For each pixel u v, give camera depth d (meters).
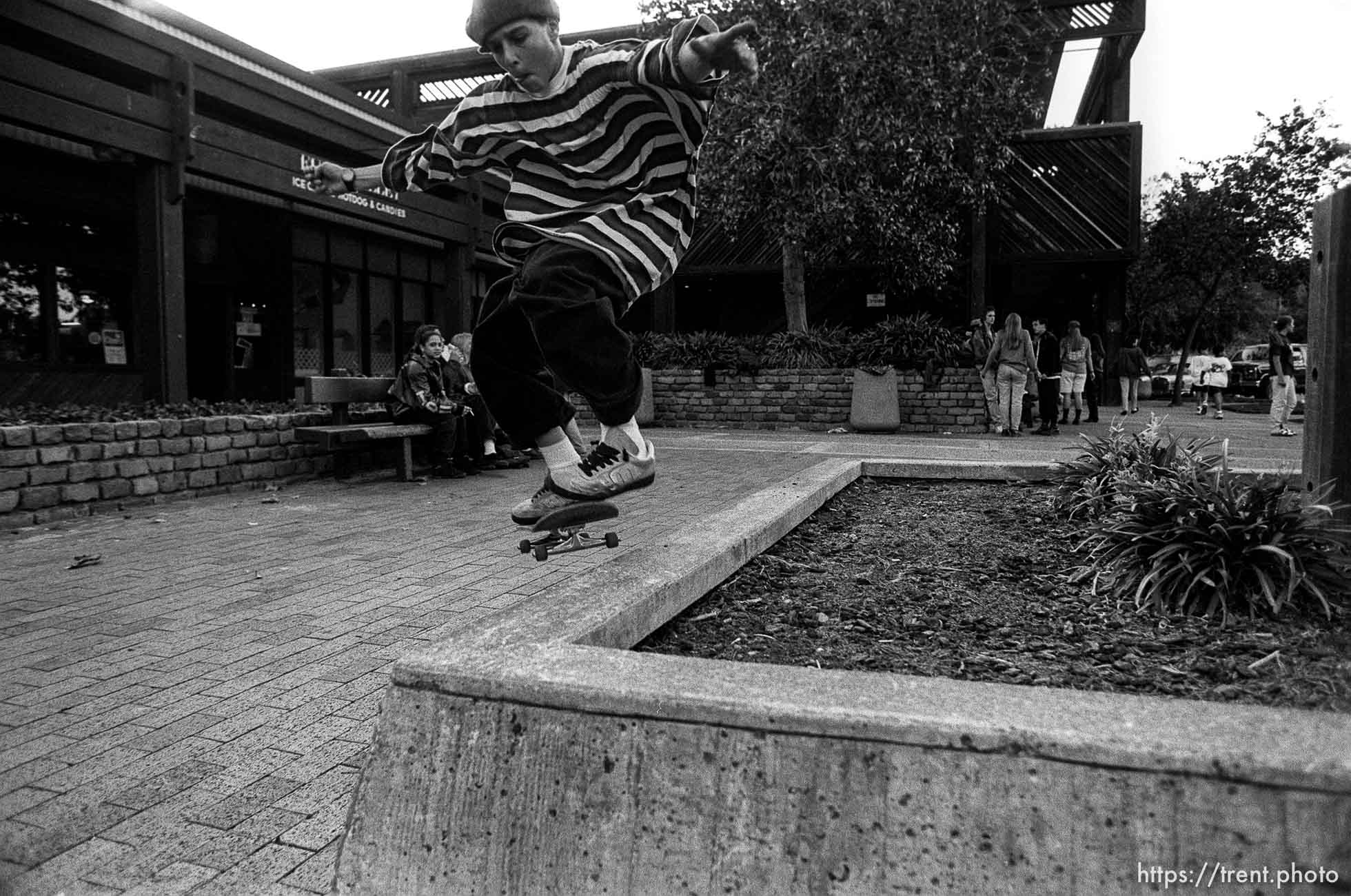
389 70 20.69
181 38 9.60
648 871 1.48
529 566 4.96
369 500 7.46
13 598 4.29
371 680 3.18
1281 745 1.26
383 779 1.65
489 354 2.46
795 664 2.17
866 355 14.75
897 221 15.24
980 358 14.17
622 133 2.37
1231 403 25.80
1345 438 2.47
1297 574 2.35
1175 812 1.26
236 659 3.40
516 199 2.47
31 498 6.26
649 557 2.69
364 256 17.69
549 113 2.38
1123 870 1.27
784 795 1.43
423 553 5.32
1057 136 19.55
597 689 1.53
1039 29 19.00
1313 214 2.63
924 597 2.75
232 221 15.23
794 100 14.36
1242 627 2.32
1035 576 2.98
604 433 2.51
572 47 2.38
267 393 15.91
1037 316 22.05
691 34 2.16
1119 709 1.40
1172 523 2.66
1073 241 19.84
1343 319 2.46
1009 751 1.33
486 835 1.58
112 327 13.84
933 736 1.36
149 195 9.38
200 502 7.34
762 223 16.11
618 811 1.51
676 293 23.73
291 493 7.92
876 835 1.38
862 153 14.42
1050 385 13.02
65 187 12.81
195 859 2.02
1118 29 19.48
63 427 6.47
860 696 1.47
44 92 8.09
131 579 4.68
